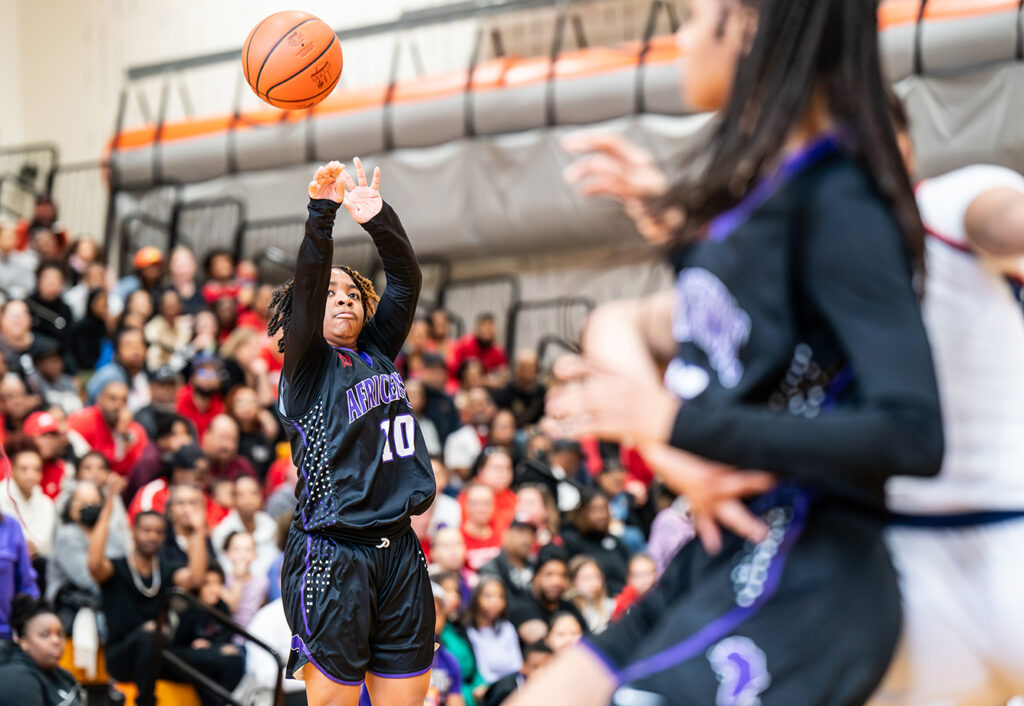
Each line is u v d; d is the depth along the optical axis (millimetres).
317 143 14055
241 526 7422
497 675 6656
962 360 1487
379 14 16391
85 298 11609
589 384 1310
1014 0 10812
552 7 14867
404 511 3395
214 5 17250
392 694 3439
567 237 12953
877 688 1350
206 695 6375
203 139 14719
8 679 5328
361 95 14023
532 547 7531
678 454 1387
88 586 6824
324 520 3342
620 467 9695
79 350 11156
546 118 12930
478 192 13266
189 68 16656
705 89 1489
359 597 3348
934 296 1500
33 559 7074
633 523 9445
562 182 12820
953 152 10984
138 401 10023
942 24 11023
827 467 1227
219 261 12930
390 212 3414
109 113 17656
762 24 1392
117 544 6777
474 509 8188
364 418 3367
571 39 14914
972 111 10930
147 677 6340
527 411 11750
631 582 7301
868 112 1353
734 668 1308
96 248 13633
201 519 6840
